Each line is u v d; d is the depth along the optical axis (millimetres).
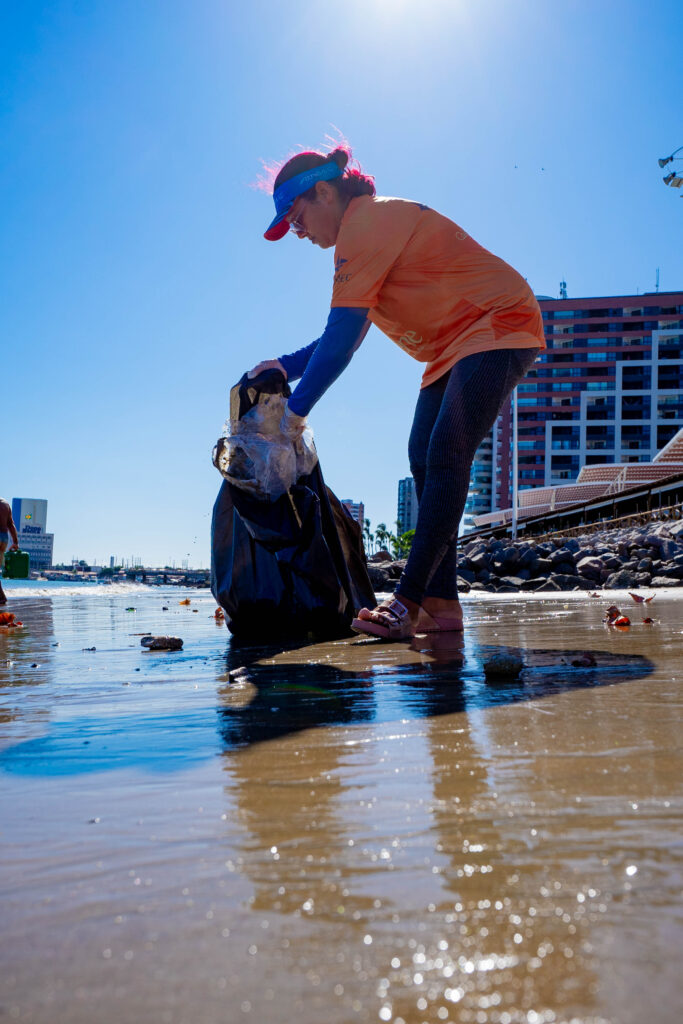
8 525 10633
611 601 8297
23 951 766
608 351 103250
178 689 2555
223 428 4324
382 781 1333
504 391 3799
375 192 4012
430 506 3770
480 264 3807
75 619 7270
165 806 1243
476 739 1628
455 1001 646
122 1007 655
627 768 1367
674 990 653
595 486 52344
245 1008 646
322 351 3846
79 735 1847
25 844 1083
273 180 4086
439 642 3756
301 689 2416
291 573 4387
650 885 867
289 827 1109
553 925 775
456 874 913
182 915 833
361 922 797
